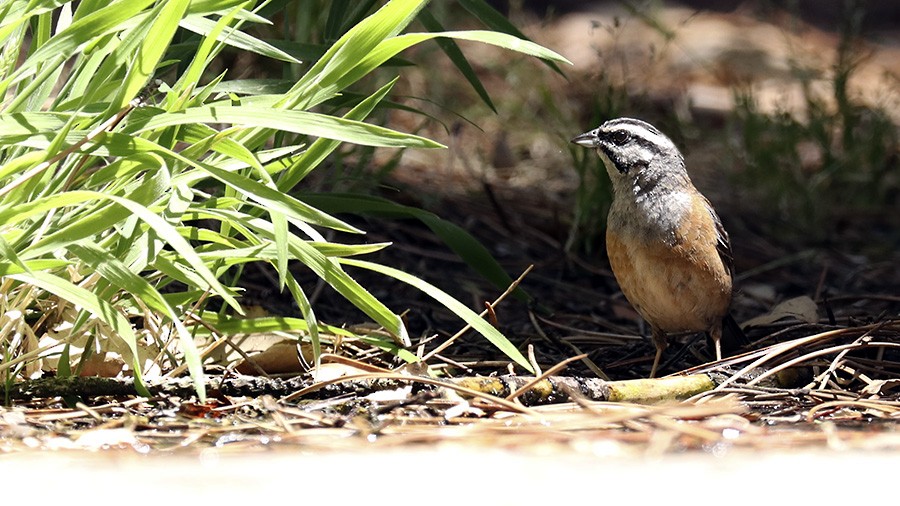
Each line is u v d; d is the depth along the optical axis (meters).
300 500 5.10
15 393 7.14
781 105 21.56
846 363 8.82
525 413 7.07
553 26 26.78
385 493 5.21
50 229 7.17
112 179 7.51
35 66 7.62
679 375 8.41
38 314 7.82
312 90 7.59
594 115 14.36
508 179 17.36
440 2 19.28
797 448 6.29
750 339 10.66
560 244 14.42
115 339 7.66
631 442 6.41
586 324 11.52
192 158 7.32
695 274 9.44
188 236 7.63
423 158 17.78
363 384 7.54
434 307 11.47
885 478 5.48
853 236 16.42
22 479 5.51
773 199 16.78
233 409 7.13
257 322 7.86
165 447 6.33
